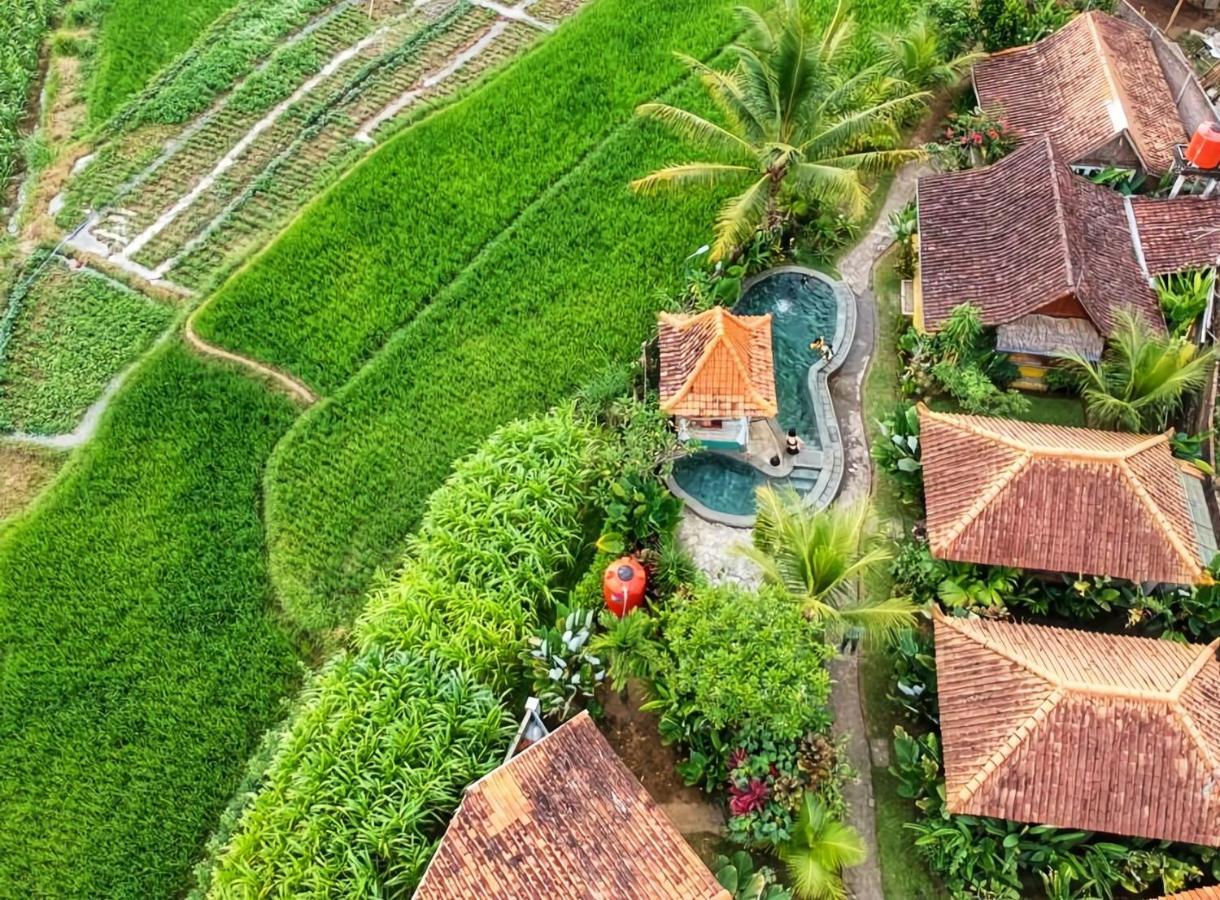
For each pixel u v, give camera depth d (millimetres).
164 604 22234
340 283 27578
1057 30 28875
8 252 29438
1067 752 16547
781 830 16953
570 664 19453
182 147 31859
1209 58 30969
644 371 23984
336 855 17391
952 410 23328
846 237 27297
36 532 23391
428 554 21188
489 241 28344
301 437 24703
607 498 21750
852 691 20016
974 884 16812
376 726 18844
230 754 20344
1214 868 16531
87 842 19328
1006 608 19859
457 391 25156
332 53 34500
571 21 34406
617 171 29391
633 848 16219
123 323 27516
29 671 21312
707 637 17312
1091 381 22219
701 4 34500
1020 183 24188
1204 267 23578
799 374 24516
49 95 33656
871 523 21656
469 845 16266
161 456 24547
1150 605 19281
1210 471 20828
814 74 23406
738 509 22281
